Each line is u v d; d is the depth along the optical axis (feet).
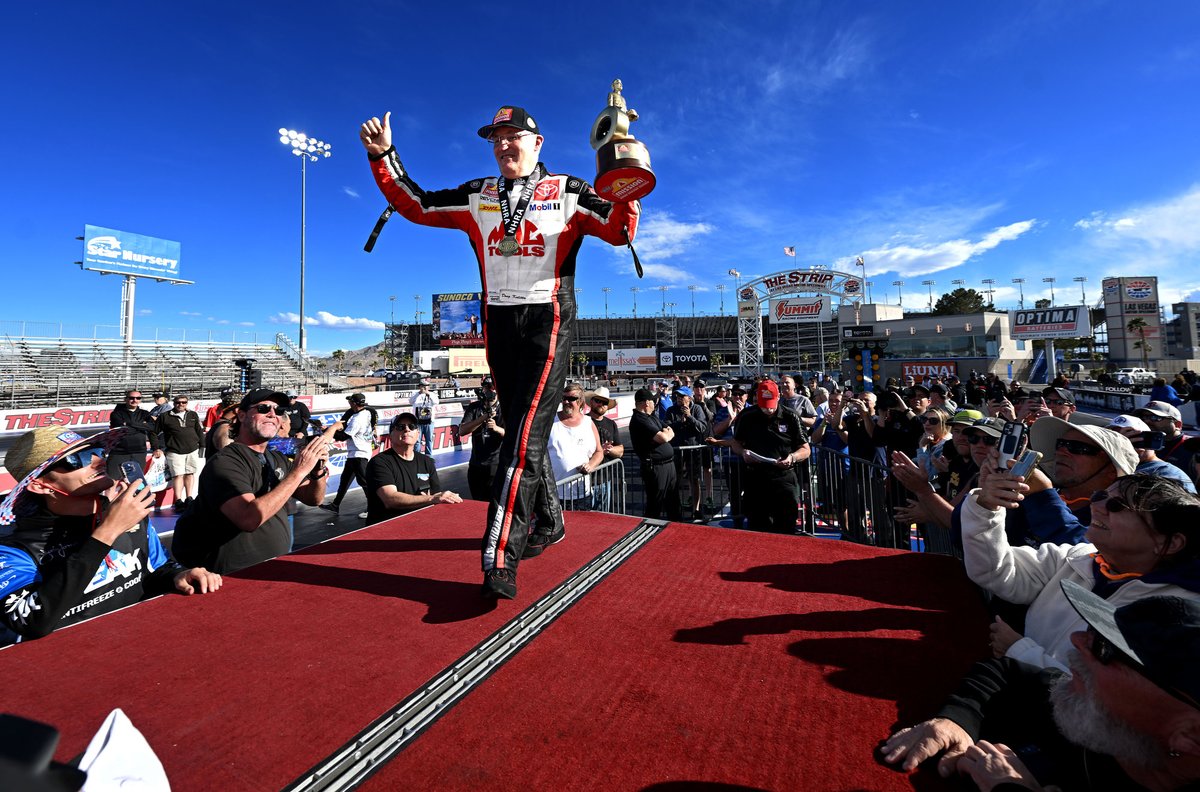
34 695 4.25
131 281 112.78
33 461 6.35
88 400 79.82
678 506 21.25
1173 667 3.37
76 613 6.77
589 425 17.58
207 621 5.60
